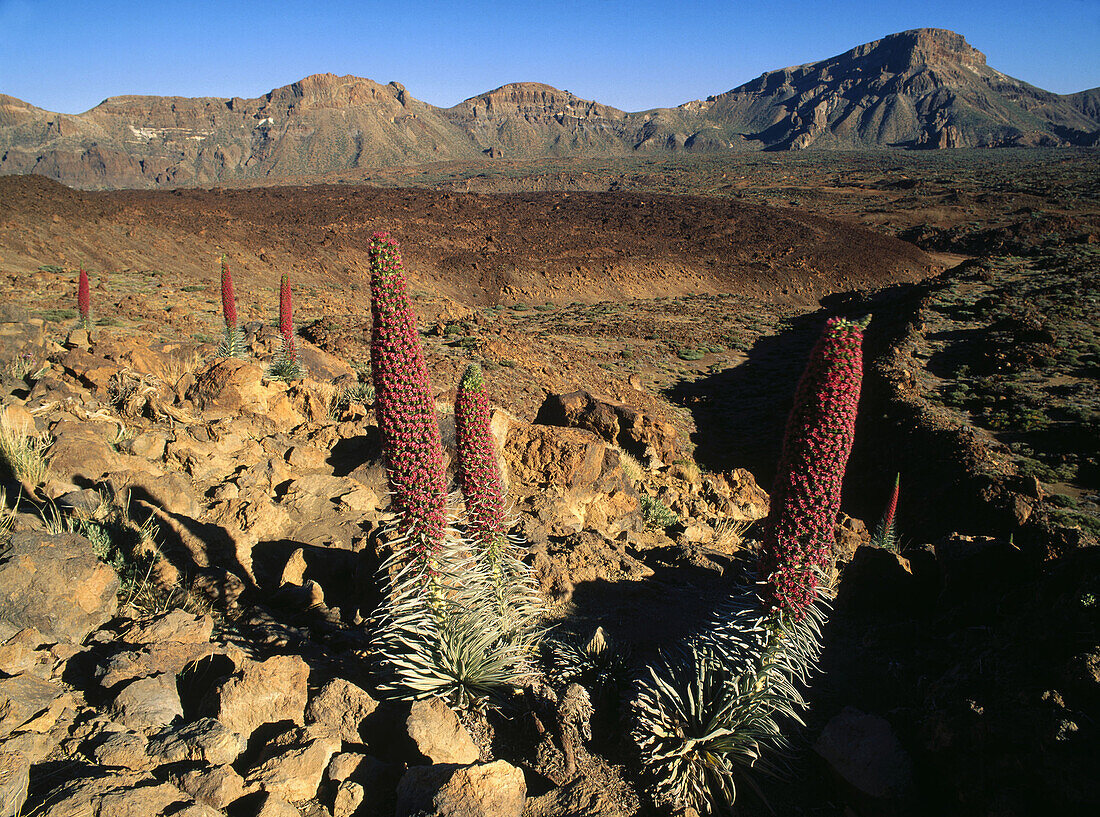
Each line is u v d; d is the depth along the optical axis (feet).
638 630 21.34
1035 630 14.61
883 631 20.99
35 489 22.27
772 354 160.66
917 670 18.51
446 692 15.64
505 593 17.84
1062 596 14.56
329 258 228.43
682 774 14.16
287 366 55.62
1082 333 121.70
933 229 342.23
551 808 13.39
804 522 13.88
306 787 11.93
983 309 150.61
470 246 263.70
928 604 22.47
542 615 21.53
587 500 33.86
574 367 119.65
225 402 38.68
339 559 23.12
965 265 218.79
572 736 14.82
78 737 12.00
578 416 59.06
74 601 15.33
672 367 143.33
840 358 13.02
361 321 136.87
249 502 25.41
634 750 14.88
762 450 93.61
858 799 13.79
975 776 12.97
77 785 10.30
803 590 14.33
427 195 347.36
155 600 18.12
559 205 355.77
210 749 11.87
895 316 173.99
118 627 16.20
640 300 242.17
